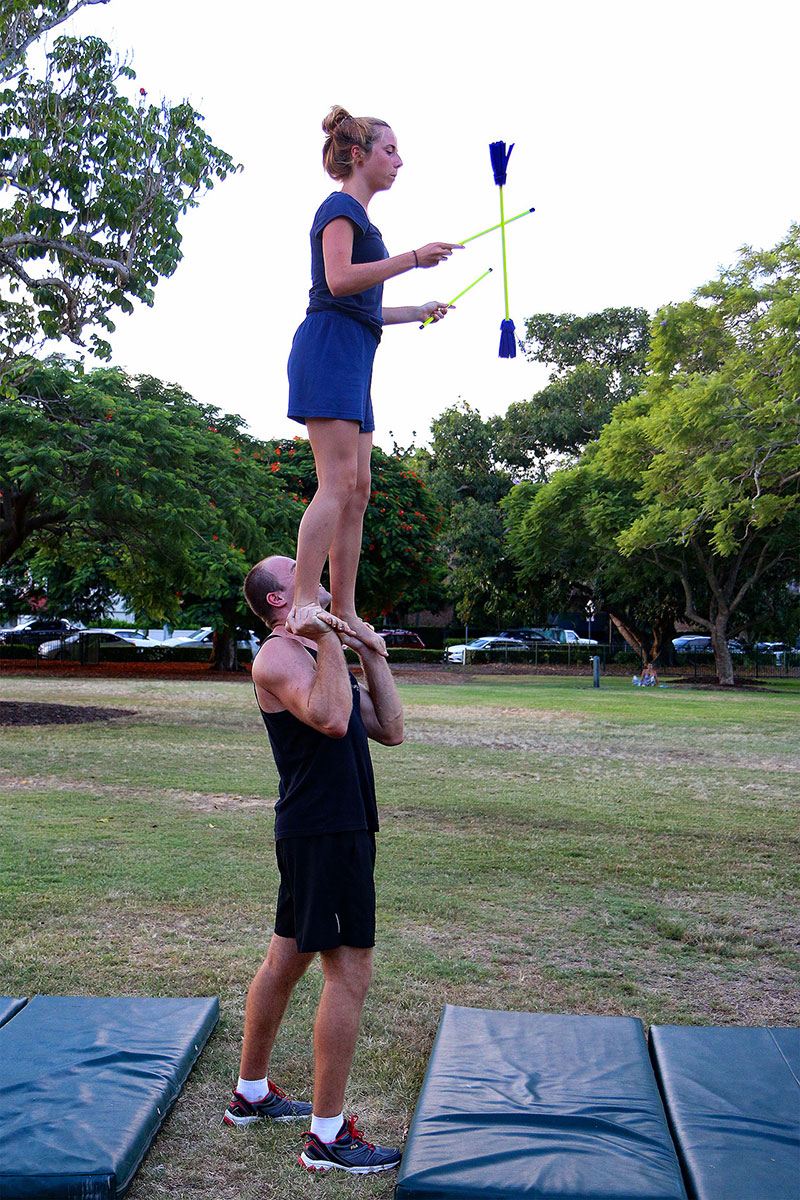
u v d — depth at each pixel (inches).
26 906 216.1
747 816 343.0
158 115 450.3
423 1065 143.2
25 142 431.2
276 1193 109.1
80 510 586.9
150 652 1428.4
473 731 599.2
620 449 980.6
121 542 667.4
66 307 472.1
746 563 1233.4
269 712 117.5
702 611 1321.4
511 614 1624.0
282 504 905.5
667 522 1018.1
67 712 621.0
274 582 122.0
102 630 1551.4
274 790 371.2
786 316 721.0
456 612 1817.2
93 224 450.6
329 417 104.7
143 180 449.7
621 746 538.9
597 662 1073.5
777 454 830.5
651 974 187.2
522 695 915.4
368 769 119.3
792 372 741.9
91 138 440.8
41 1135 109.0
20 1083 122.6
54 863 253.0
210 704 740.7
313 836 112.4
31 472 543.5
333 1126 115.4
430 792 378.9
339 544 121.7
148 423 605.0
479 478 1668.3
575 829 317.1
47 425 576.4
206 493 717.3
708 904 234.8
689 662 1604.3
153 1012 149.2
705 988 180.2
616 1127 113.7
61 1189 100.1
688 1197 102.2
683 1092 124.3
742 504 864.3
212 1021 150.5
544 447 1684.3
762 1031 146.5
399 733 130.6
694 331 936.9
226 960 185.5
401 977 180.4
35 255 456.8
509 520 1424.7
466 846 288.4
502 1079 127.7
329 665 110.0
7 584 1435.8
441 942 202.2
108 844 276.7
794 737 585.3
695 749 529.0
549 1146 109.1
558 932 211.0
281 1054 148.1
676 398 846.5
